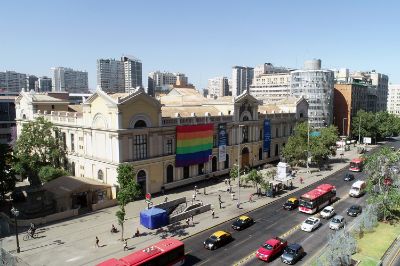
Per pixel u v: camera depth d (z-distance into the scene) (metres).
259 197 69.75
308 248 46.34
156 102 68.81
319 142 91.62
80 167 75.25
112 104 63.88
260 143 97.44
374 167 56.97
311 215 59.38
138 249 45.69
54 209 60.09
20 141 75.12
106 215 58.06
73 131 76.12
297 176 88.06
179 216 56.09
